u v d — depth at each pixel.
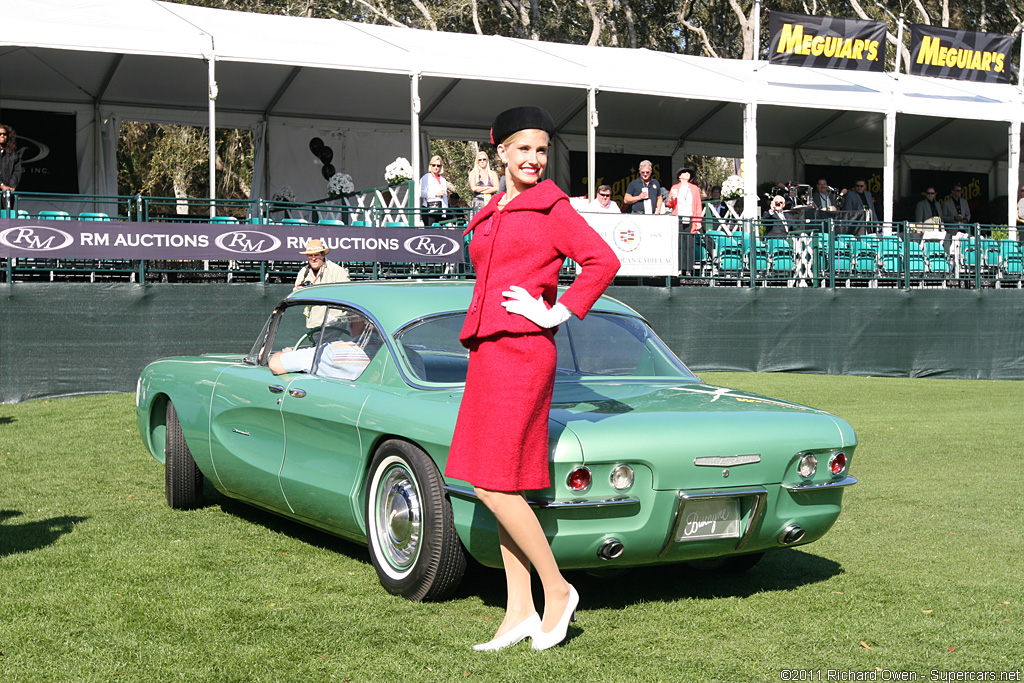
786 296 16.47
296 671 3.54
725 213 19.59
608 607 4.36
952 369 17.64
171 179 28.56
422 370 4.64
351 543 5.42
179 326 13.00
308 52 15.30
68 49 13.84
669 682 3.47
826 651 3.83
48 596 4.39
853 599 4.52
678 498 4.04
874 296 17.08
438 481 4.19
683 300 15.78
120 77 17.02
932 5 36.00
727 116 21.31
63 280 13.55
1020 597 4.58
